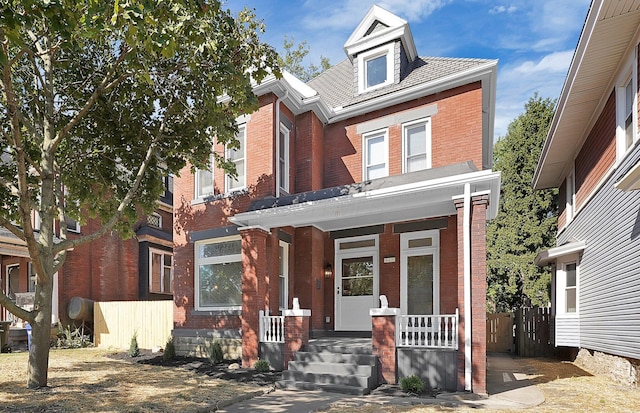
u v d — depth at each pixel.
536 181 18.14
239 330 11.73
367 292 12.55
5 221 7.50
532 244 22.53
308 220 10.79
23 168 7.32
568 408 7.26
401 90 12.63
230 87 8.55
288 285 12.27
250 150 12.48
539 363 13.37
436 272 11.53
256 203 11.70
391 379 8.93
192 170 11.19
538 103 23.22
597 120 11.98
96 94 8.64
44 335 8.03
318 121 13.85
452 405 7.40
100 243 18.75
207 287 12.75
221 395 7.81
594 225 11.95
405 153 12.73
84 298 17.58
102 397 7.39
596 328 11.45
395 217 11.50
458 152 11.88
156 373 9.94
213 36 7.85
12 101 7.05
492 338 16.98
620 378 9.84
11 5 5.53
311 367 9.35
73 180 10.59
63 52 9.50
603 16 8.27
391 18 13.81
